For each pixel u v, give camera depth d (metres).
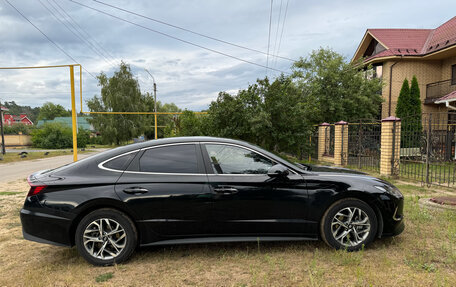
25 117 86.56
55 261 3.39
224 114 11.79
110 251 3.23
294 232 3.40
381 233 3.45
